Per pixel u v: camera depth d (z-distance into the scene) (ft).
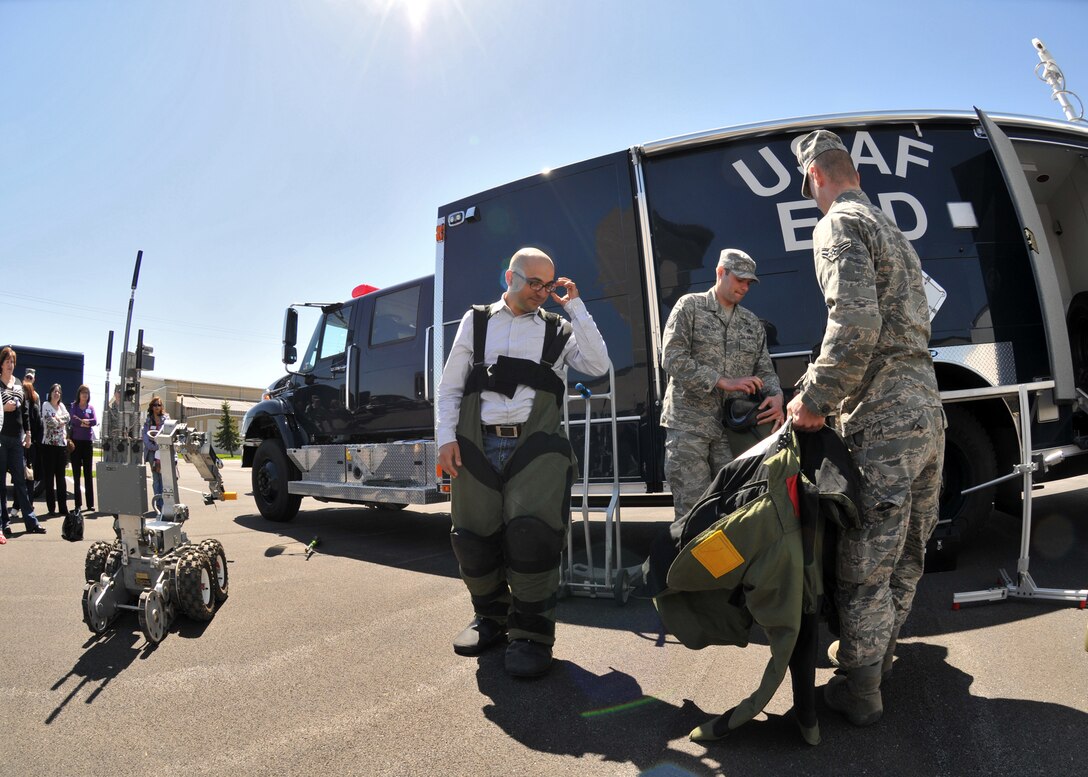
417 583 13.01
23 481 20.49
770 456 6.48
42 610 11.41
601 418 12.82
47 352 35.78
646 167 12.94
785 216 12.06
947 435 11.46
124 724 7.11
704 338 10.30
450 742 6.56
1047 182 14.78
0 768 6.23
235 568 14.65
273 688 8.00
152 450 27.14
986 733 6.15
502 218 14.34
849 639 6.49
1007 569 11.27
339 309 21.93
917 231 11.57
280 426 22.08
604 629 9.86
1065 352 11.03
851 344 6.07
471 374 9.02
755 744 6.26
